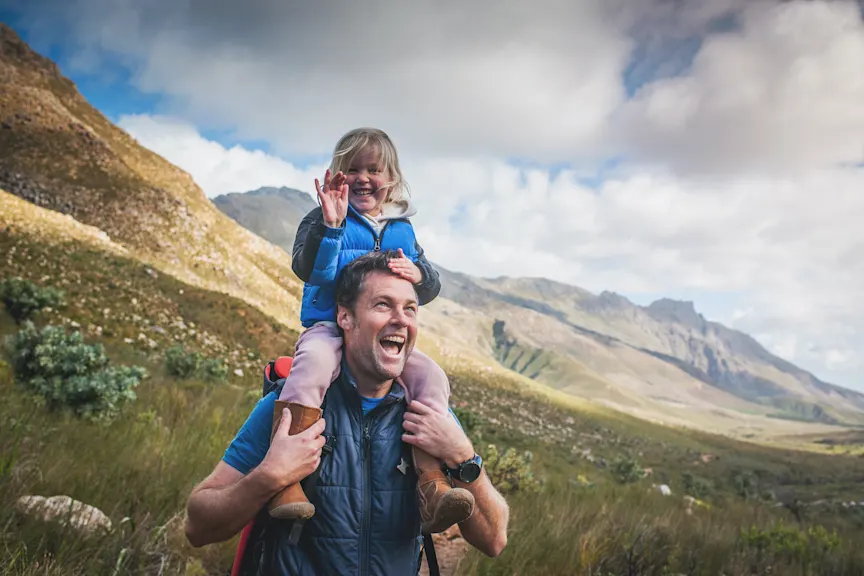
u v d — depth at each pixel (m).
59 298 25.33
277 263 106.06
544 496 9.73
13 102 84.06
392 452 2.21
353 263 2.26
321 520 2.10
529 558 5.63
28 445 5.78
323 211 2.31
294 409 2.12
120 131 108.94
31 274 36.34
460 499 2.01
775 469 94.88
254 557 2.21
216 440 8.30
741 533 9.35
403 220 2.64
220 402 14.55
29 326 10.54
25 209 49.06
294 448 2.00
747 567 7.43
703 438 160.38
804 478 83.19
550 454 34.75
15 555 3.34
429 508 2.10
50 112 86.00
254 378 34.47
